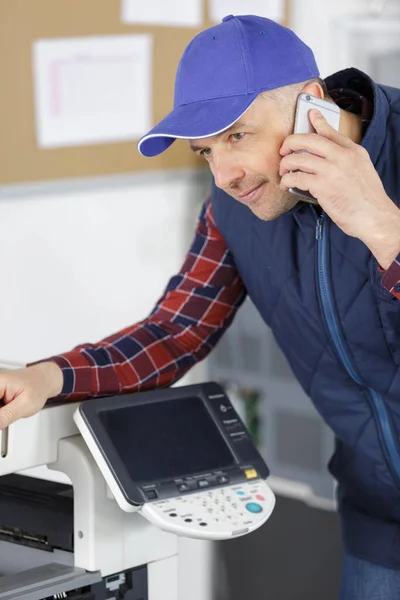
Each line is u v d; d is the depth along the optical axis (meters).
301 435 3.32
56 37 2.76
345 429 1.59
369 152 1.40
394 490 1.59
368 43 3.33
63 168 2.85
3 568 1.44
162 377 1.52
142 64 2.99
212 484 1.32
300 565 2.85
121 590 1.37
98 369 1.44
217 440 1.39
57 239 2.88
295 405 3.31
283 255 1.50
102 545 1.32
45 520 1.37
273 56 1.28
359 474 1.63
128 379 1.47
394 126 1.44
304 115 1.28
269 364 3.35
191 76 1.29
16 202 2.74
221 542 2.88
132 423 1.33
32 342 2.87
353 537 1.68
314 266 1.47
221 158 1.29
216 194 1.58
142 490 1.26
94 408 1.31
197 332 1.60
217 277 1.62
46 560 1.39
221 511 1.27
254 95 1.26
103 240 3.03
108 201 3.02
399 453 1.55
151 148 1.33
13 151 2.71
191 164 3.25
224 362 3.45
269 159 1.29
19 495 1.42
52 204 2.85
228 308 1.65
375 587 1.64
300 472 3.35
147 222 3.15
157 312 1.62
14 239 2.76
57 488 1.45
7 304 2.77
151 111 3.06
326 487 3.29
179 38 3.09
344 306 1.46
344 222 1.24
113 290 3.11
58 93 2.79
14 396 1.30
